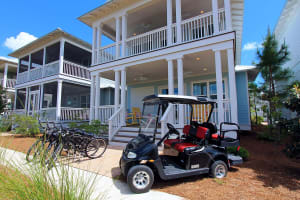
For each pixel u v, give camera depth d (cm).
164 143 384
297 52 798
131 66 741
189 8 763
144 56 675
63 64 1055
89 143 465
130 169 266
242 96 826
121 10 767
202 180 311
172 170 299
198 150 310
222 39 525
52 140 428
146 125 346
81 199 147
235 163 354
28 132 814
